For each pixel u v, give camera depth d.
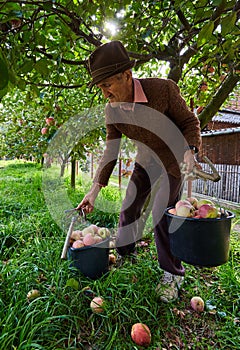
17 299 1.66
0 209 3.81
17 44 1.25
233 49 1.56
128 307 1.73
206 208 1.33
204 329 1.68
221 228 1.28
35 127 4.22
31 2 1.18
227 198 6.77
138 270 2.09
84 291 1.82
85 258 1.94
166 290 1.89
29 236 2.86
